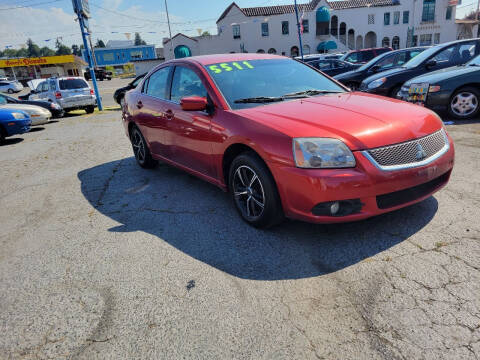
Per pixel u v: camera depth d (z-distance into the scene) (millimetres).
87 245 3084
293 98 3418
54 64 52938
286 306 2094
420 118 2812
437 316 1896
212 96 3357
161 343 1896
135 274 2568
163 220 3455
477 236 2607
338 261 2492
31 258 2961
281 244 2795
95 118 12734
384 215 3061
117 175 5168
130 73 67938
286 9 43938
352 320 1934
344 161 2436
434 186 2828
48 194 4617
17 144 8828
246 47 44531
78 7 13891
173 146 4102
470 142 5000
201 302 2197
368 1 44188
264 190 2803
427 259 2395
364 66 11008
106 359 1824
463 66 6730
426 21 44188
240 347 1821
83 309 2236
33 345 1976
